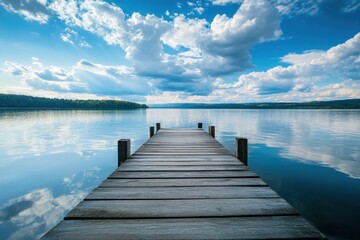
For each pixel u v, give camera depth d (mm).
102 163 10031
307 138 17547
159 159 4203
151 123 36000
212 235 1626
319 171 8250
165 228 1713
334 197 5738
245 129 25844
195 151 5043
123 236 1605
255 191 2510
